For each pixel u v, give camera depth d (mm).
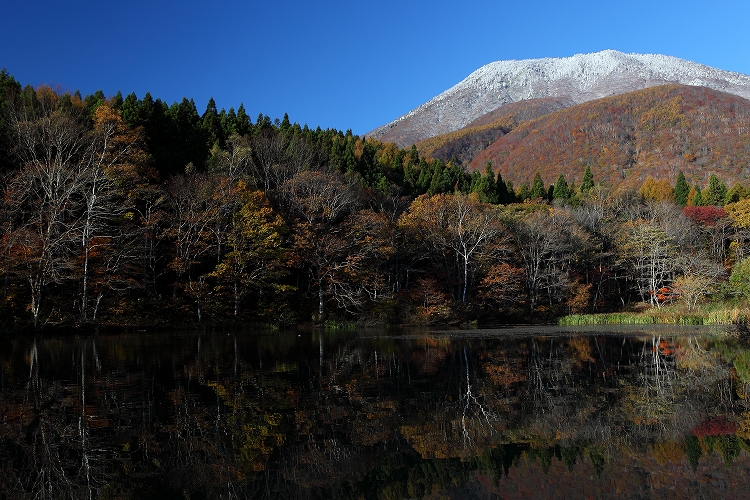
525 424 12172
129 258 37594
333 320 46750
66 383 16031
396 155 87312
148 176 44969
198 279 43719
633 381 17516
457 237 54969
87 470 8930
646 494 8352
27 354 22781
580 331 40969
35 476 8641
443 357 23562
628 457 10086
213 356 22969
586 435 11406
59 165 34531
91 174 35062
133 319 36594
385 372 18969
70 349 24797
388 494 8266
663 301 61906
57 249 33375
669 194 90125
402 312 50031
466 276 53125
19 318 31797
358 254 48188
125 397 14156
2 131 40188
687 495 8320
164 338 31672
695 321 49906
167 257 43938
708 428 11938
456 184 83062
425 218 55281
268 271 43562
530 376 18391
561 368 20312
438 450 10383
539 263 59625
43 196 38125
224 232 43500
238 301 42500
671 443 10883
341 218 53094
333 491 8336
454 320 49125
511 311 54594
